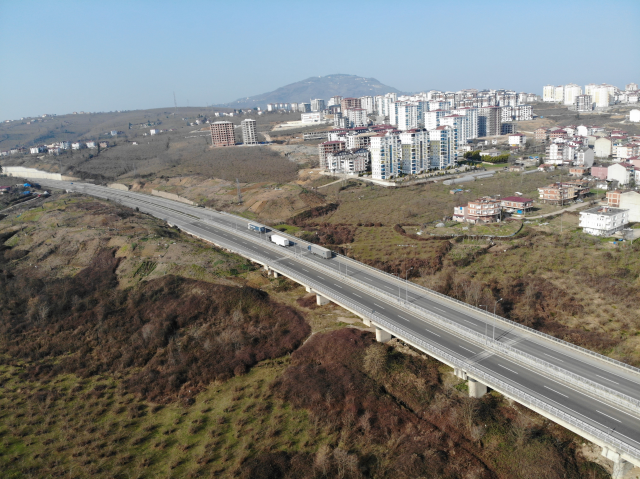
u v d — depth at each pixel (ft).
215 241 507.71
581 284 378.12
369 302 333.83
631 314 334.65
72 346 357.82
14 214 637.71
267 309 377.71
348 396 280.10
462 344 268.41
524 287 388.57
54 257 482.28
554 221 508.94
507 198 561.02
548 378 232.12
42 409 289.94
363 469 234.17
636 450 178.60
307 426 265.95
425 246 469.57
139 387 308.81
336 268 404.77
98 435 266.98
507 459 228.84
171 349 342.23
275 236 482.28
